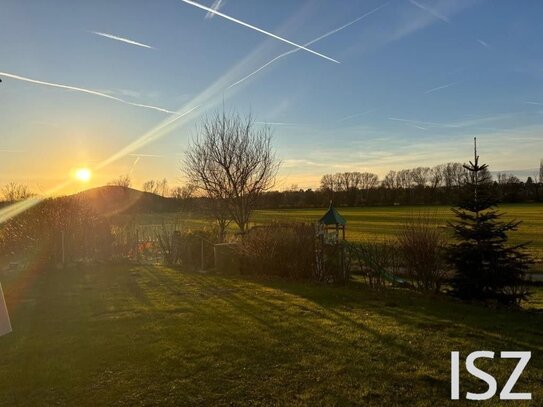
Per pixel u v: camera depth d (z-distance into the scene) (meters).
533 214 57.78
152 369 5.79
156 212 31.28
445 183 79.69
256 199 19.92
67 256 16.86
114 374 5.64
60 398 4.98
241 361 6.05
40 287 12.19
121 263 17.41
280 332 7.44
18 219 16.78
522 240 31.55
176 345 6.75
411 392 5.09
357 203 87.81
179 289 11.68
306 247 13.50
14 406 4.80
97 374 5.64
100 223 17.78
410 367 5.84
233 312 8.92
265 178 19.78
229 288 11.81
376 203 87.50
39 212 17.05
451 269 11.02
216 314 8.75
